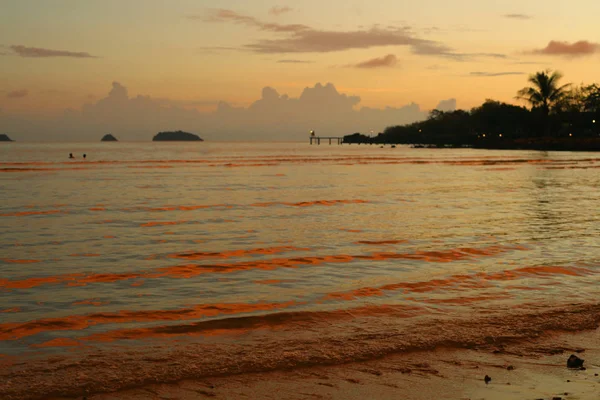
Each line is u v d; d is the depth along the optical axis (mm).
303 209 21328
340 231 15984
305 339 7094
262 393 5551
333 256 12430
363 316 8070
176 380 5848
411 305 8602
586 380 5895
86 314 8195
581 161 65250
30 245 13758
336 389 5652
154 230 16219
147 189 29938
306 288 9711
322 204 23031
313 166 56625
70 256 12438
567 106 121062
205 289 9672
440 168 52562
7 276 10516
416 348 6801
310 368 6191
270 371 6094
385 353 6637
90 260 12016
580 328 7551
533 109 122312
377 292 9406
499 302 8773
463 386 5730
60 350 6727
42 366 6191
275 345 6867
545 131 123438
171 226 16969
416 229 16344
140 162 65812
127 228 16562
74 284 9969
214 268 11281
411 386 5730
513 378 5934
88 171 47094
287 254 12680
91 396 5473
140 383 5762
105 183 34156
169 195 26625
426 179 38312
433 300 8891
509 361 6426
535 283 9953
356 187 31641
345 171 47969
